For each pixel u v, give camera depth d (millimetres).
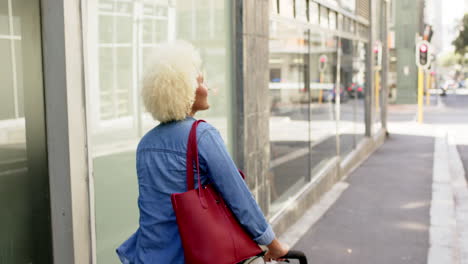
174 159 2168
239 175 2182
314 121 8508
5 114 2754
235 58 5309
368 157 13219
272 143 6418
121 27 3549
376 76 16219
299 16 7527
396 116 27141
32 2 2885
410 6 37031
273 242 2242
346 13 10852
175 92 2160
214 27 4898
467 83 89812
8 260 2803
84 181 3080
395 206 8016
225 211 2156
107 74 3408
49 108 2977
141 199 2248
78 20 3006
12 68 2783
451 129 20656
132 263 2318
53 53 2941
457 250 6004
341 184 9688
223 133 5113
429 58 22016
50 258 3047
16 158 2824
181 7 4320
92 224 3135
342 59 10977
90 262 3145
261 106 5840
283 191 6812
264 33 5898
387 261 5590
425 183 9820
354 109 12641
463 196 9234
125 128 3598
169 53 2193
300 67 7648
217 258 2074
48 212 3033
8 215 2793
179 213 2090
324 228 6789
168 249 2156
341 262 5555
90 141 3109
